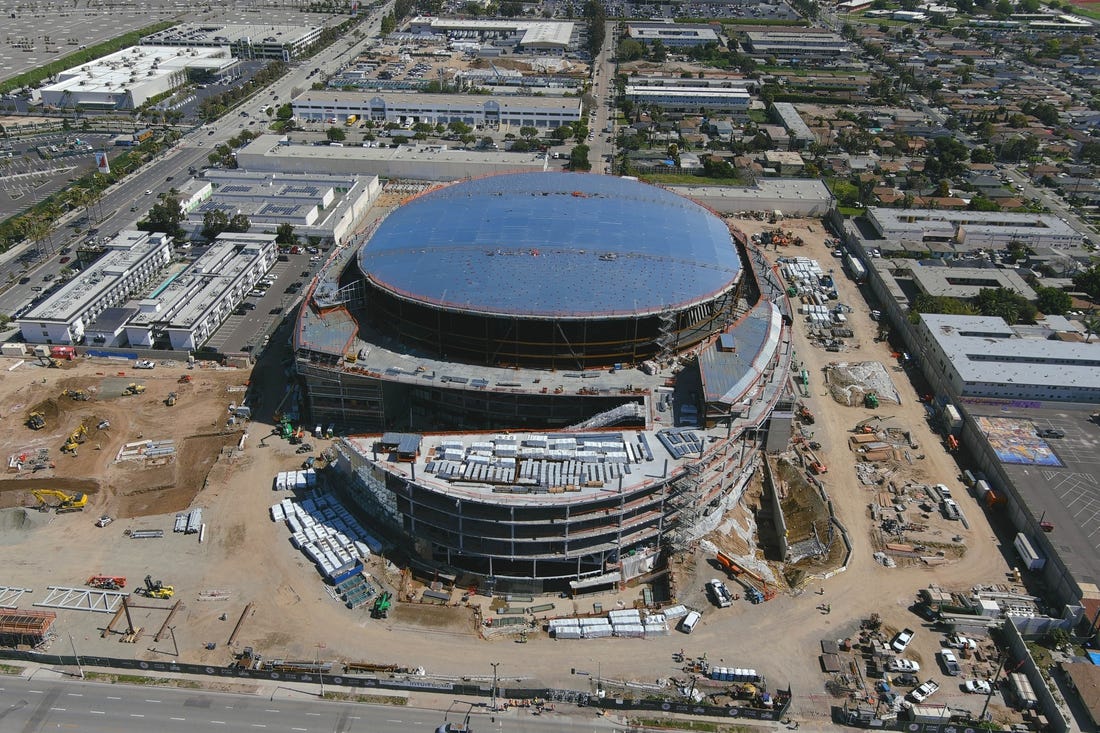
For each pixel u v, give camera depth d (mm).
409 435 148000
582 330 167875
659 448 148375
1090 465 163250
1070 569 137250
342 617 134500
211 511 156500
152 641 128875
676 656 128000
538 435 152000
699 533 151750
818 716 119312
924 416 191125
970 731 116188
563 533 137125
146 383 196625
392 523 149125
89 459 170125
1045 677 124625
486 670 125562
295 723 117375
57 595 136875
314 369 171500
